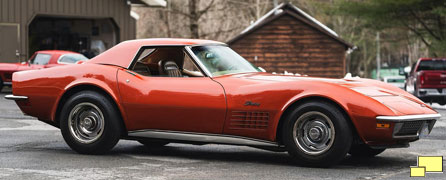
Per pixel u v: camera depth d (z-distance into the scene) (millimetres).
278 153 7332
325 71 32531
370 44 72438
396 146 6055
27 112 7332
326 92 5945
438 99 19609
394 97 6238
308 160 6059
